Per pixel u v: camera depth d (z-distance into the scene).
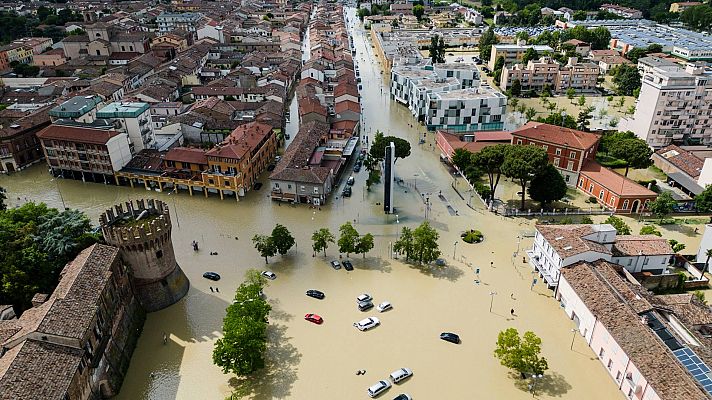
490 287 111.94
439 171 173.00
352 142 186.12
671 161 167.12
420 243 115.00
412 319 102.50
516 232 134.12
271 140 180.50
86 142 157.00
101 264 91.81
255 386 87.06
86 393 79.06
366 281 114.75
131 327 96.81
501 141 179.88
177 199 154.00
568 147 156.38
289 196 150.00
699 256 118.38
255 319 92.81
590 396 84.56
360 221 140.38
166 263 105.44
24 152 175.00
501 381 87.94
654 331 85.88
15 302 97.19
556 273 107.88
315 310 105.38
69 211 112.75
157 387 87.69
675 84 175.88
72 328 78.25
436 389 86.31
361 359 92.62
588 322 94.88
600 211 143.00
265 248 117.62
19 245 102.19
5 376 68.62
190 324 102.06
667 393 75.00
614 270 103.06
